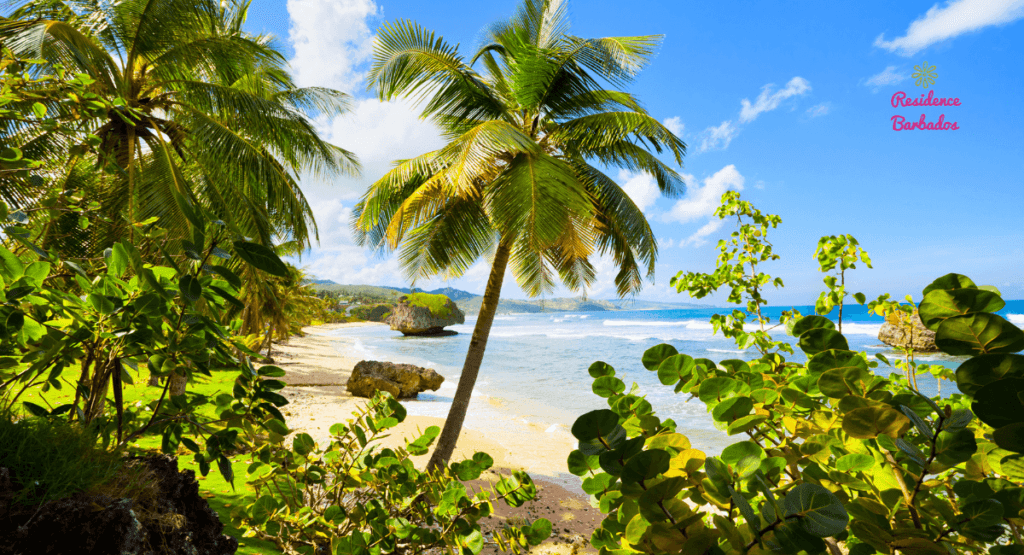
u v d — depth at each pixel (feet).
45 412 5.31
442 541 6.30
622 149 27.71
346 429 7.68
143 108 28.17
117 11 27.66
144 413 6.63
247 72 34.60
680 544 2.54
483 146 20.66
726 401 3.47
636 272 28.96
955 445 2.51
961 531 2.73
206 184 31.09
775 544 2.28
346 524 6.88
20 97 8.55
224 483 14.20
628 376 70.08
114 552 4.31
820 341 3.71
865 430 2.80
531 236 20.59
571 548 18.29
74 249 21.42
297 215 33.73
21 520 4.06
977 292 2.63
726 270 9.80
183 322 5.69
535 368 85.20
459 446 34.35
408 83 25.12
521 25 26.84
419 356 109.50
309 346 126.41
